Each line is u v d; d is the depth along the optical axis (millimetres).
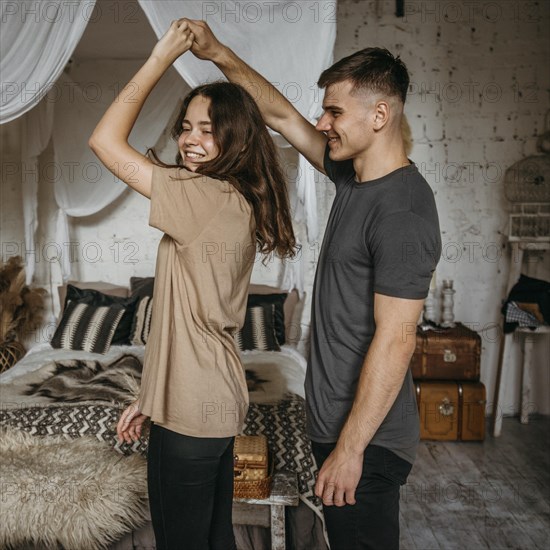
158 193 1428
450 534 2812
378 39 4301
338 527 1615
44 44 2449
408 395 1677
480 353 4039
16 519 2229
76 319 3914
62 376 3221
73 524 2232
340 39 4309
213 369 1516
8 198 4387
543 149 4262
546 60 4266
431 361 4062
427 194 1566
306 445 2551
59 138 4246
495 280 4430
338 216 1667
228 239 1511
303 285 4227
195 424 1495
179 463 1527
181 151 1605
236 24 2537
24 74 2469
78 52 4027
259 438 2424
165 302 1527
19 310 4148
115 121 1466
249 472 2273
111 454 2494
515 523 2914
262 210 1581
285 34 2564
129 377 3064
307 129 1928
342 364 1626
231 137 1557
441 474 3477
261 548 2387
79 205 4316
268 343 3779
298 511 2424
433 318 4371
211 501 1606
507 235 4383
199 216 1468
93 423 2662
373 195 1565
